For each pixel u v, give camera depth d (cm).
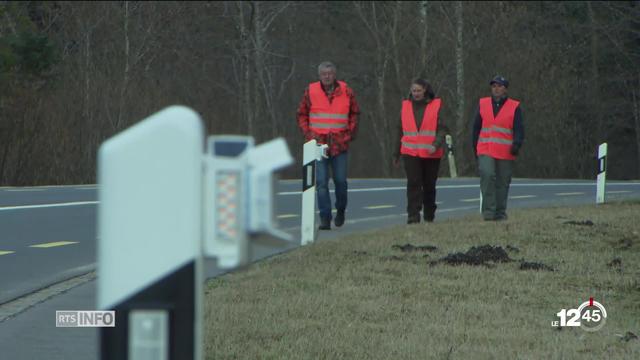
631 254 3088
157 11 11569
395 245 3131
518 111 4059
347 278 2525
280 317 2027
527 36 13212
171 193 507
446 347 1789
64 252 3244
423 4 12588
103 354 507
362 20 13950
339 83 3919
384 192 6194
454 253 2969
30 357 1766
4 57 9150
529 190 6950
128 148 508
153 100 9312
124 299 506
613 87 13538
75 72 9325
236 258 517
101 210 510
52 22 11150
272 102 12888
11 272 2816
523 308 2209
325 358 1689
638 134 13450
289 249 3142
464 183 7662
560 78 13238
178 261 506
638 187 7462
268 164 524
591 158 13675
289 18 13350
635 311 2244
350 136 3925
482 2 12875
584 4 13212
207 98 12875
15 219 4172
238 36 13038
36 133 7856
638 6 11894
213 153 525
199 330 512
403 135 4088
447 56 12769
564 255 3028
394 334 1898
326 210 3900
